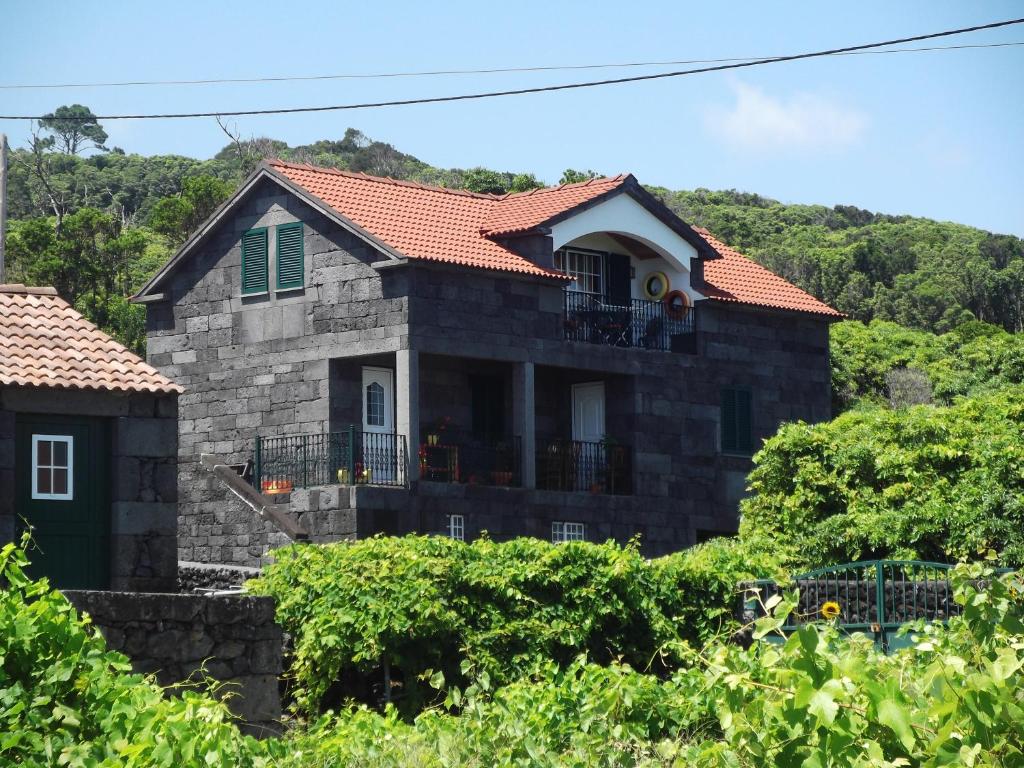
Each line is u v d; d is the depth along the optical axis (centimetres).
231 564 3003
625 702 1467
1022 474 2527
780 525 2730
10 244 5866
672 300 3728
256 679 1738
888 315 8694
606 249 3722
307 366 3319
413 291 3186
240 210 3462
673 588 2197
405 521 3130
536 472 3491
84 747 1126
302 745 1389
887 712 954
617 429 3597
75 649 1225
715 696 1463
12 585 1277
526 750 1334
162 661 1664
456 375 3503
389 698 1947
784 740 991
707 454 3691
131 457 2317
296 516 3148
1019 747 961
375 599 1948
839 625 1991
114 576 2280
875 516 2562
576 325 3525
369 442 3338
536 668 1856
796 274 9025
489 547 2127
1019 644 1040
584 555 2144
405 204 3506
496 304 3325
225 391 3441
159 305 3562
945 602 2080
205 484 3070
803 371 3922
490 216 3597
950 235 10794
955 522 2478
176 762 1127
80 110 11912
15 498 2230
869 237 10225
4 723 1161
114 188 9712
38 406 2244
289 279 3366
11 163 9681
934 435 2691
